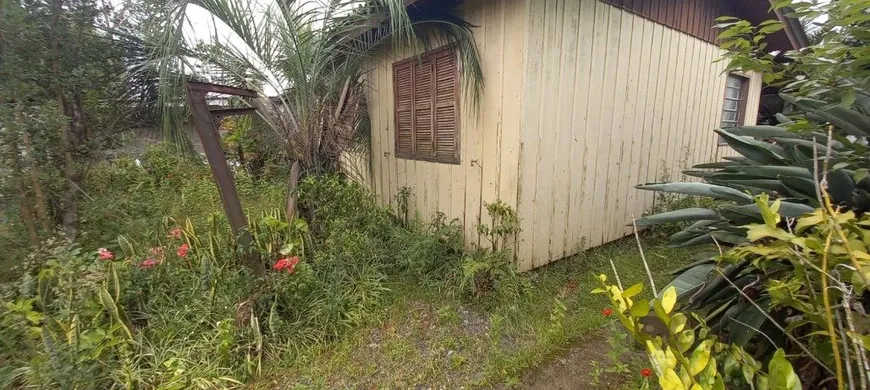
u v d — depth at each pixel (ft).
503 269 8.98
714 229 5.87
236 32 9.16
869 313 3.46
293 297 7.43
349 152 14.01
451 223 10.76
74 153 9.68
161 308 7.32
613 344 6.08
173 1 7.68
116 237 10.00
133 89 10.11
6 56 7.70
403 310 8.39
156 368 6.09
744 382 3.32
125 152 12.78
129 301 7.44
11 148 8.03
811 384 3.81
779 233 2.82
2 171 7.98
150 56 8.55
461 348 7.10
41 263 7.72
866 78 3.72
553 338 7.24
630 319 2.98
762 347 4.71
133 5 9.44
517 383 6.18
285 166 12.78
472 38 9.91
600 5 10.10
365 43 11.89
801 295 3.05
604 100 10.84
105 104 10.14
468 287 8.66
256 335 6.64
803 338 3.55
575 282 9.86
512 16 8.89
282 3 9.07
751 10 14.24
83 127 10.00
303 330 7.20
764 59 4.81
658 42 12.00
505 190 9.63
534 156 9.47
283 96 10.78
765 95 20.34
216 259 8.62
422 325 7.86
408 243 10.57
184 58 8.45
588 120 10.56
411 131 12.90
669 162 13.67
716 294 5.12
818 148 4.39
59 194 9.26
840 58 3.93
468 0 10.04
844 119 4.19
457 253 10.58
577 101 10.12
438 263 10.14
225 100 11.87
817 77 4.27
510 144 9.35
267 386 6.18
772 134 5.87
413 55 12.13
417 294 9.07
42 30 8.44
